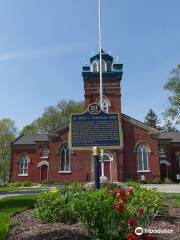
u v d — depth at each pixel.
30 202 16.53
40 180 53.19
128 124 46.34
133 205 10.62
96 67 49.31
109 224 7.59
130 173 44.81
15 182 49.50
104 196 9.73
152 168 45.00
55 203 10.42
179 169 55.47
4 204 15.88
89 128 14.80
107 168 44.19
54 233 8.66
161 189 29.97
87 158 44.53
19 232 9.10
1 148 75.12
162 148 54.97
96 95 46.50
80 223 9.62
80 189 13.05
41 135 58.59
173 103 48.78
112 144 14.63
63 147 45.56
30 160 54.91
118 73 46.66
